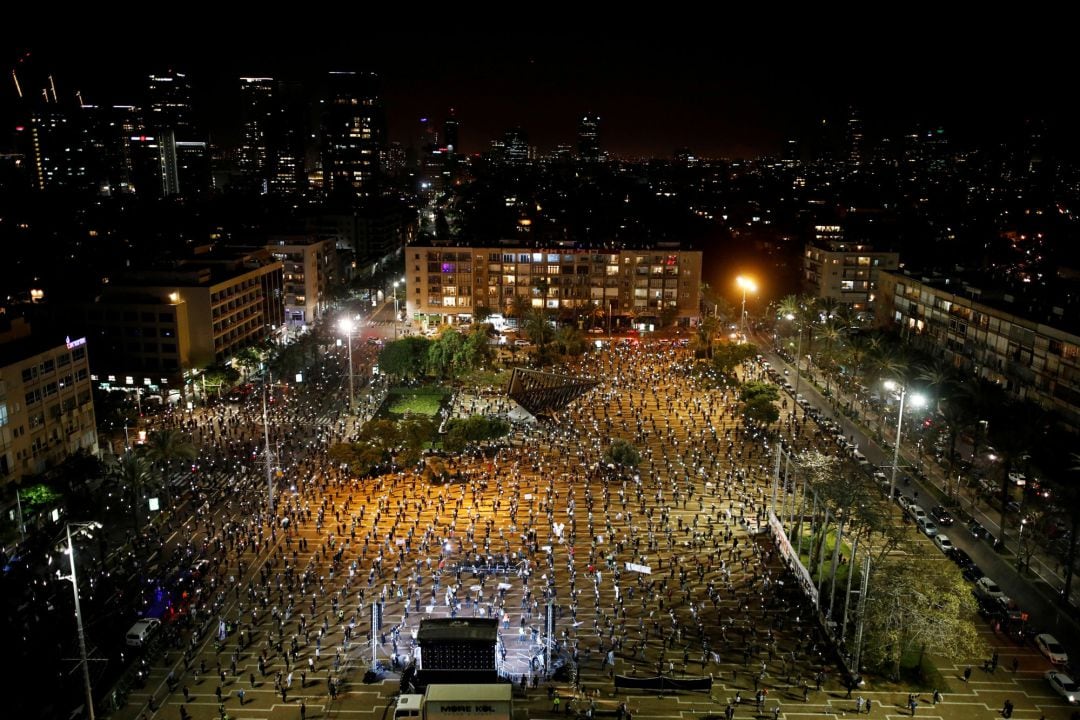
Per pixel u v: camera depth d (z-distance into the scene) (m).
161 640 86.88
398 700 71.62
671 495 126.56
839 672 82.88
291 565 103.38
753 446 147.50
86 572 100.50
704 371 183.62
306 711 75.94
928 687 80.62
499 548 108.12
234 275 197.88
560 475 134.50
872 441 151.62
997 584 101.44
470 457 142.12
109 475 122.75
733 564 104.94
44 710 74.81
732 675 82.06
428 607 93.94
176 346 172.12
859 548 100.38
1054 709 77.38
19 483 113.31
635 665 83.50
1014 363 152.50
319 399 175.88
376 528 113.88
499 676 81.06
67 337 131.38
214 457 140.62
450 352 185.00
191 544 108.50
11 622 86.06
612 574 101.94
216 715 75.19
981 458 138.25
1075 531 95.69
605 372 197.12
